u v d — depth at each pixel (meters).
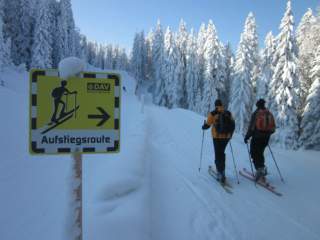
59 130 1.97
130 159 5.25
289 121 18.55
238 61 30.05
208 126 6.08
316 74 19.25
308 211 4.54
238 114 28.91
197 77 44.97
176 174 5.96
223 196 4.94
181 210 4.13
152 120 16.77
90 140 2.04
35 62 38.56
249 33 33.88
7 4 41.50
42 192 4.29
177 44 51.41
